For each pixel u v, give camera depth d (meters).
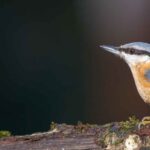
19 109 15.70
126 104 15.80
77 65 16.38
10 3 16.56
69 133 8.02
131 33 15.77
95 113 15.85
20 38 16.59
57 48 16.58
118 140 7.76
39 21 16.72
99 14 16.27
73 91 16.06
